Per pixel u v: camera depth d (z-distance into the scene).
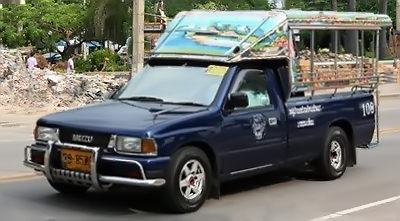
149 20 44.72
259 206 8.68
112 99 9.08
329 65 10.36
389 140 15.70
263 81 9.20
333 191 9.75
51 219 7.74
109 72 38.94
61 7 53.47
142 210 8.23
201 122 8.12
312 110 9.99
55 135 8.11
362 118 11.16
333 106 10.48
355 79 10.96
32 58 27.84
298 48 9.72
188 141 7.95
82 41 53.84
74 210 8.19
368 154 13.47
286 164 9.54
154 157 7.57
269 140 9.12
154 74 9.22
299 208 8.62
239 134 8.61
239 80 8.83
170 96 8.73
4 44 50.03
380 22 11.31
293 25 9.48
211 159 8.37
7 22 51.28
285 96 9.46
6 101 23.72
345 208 8.67
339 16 10.43
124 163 7.55
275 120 9.21
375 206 8.81
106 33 51.78
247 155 8.77
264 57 9.08
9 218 7.75
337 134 10.63
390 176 11.04
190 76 8.91
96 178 7.67
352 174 11.20
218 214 8.16
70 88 25.33
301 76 9.68
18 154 13.08
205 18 9.47
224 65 8.80
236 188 9.86
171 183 7.79
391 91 34.12
